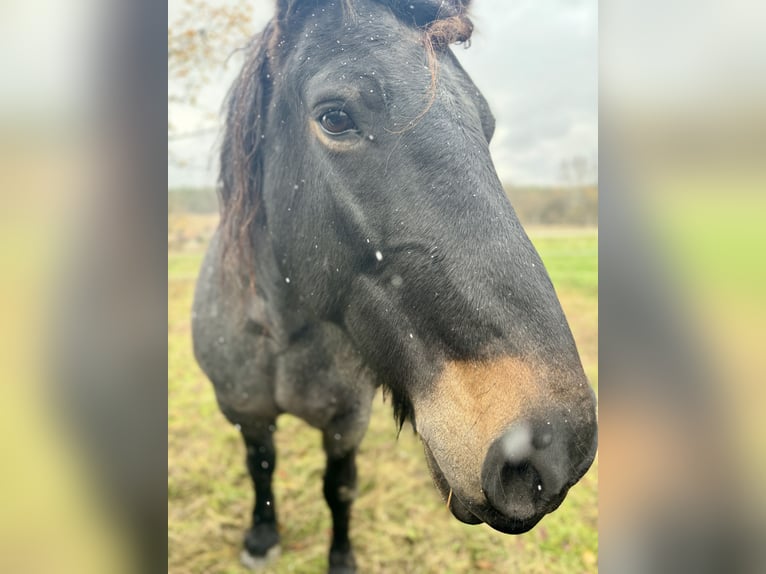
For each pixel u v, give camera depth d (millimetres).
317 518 2699
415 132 1165
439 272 1119
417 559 2477
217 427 3451
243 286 1810
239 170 1599
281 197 1515
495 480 986
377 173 1204
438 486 1217
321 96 1241
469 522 1208
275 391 2021
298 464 3109
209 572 2361
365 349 1399
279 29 1403
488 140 1459
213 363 2102
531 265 1090
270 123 1513
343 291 1399
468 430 1054
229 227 1740
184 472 3000
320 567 2410
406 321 1211
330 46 1275
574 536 2611
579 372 1028
